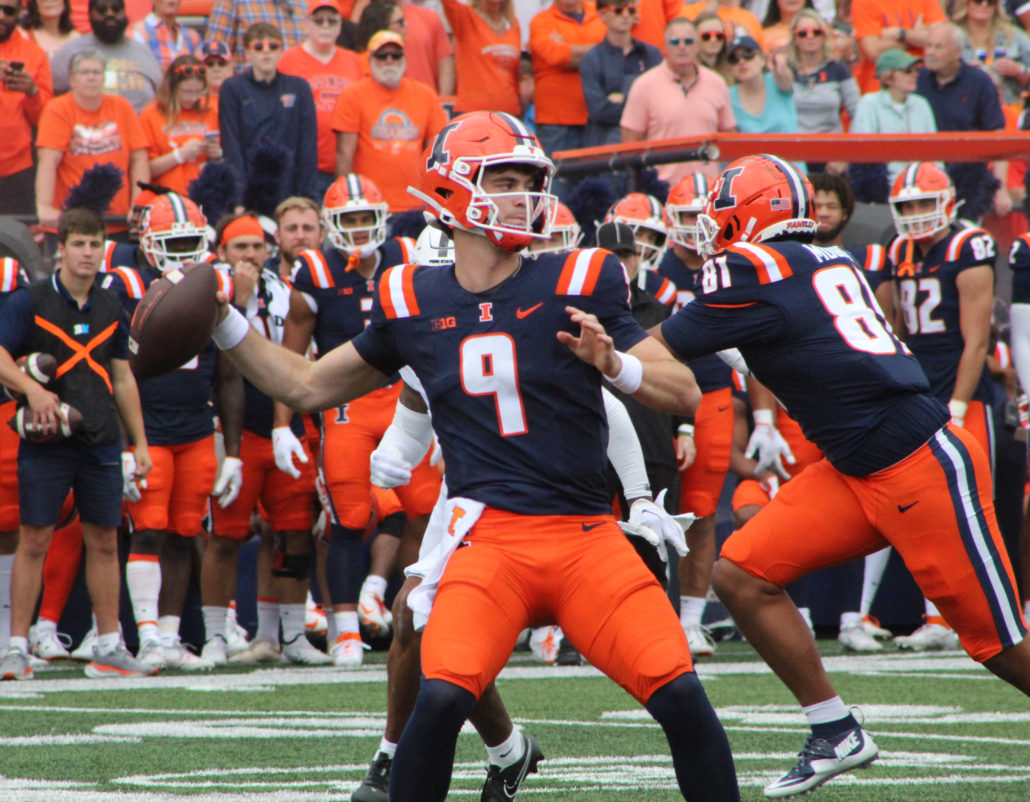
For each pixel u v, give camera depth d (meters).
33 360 23.36
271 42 33.88
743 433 28.11
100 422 23.95
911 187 26.02
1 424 25.03
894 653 27.61
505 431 10.08
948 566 13.03
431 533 12.01
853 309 13.37
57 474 23.84
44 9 35.84
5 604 25.50
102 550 24.48
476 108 38.38
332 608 26.94
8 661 23.95
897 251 27.20
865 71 41.44
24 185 33.59
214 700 20.75
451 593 9.79
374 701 20.59
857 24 41.50
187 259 25.92
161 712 19.38
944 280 26.47
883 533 13.30
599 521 10.08
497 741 12.52
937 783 13.75
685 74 36.38
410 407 12.40
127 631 28.38
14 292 24.17
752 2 43.78
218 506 26.47
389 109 35.53
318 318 25.83
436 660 9.49
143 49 35.94
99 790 13.37
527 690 21.78
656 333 13.45
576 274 10.17
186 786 13.59
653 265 27.48
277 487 26.61
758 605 13.50
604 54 37.31
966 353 26.30
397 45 35.34
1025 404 29.48
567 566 9.88
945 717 18.56
